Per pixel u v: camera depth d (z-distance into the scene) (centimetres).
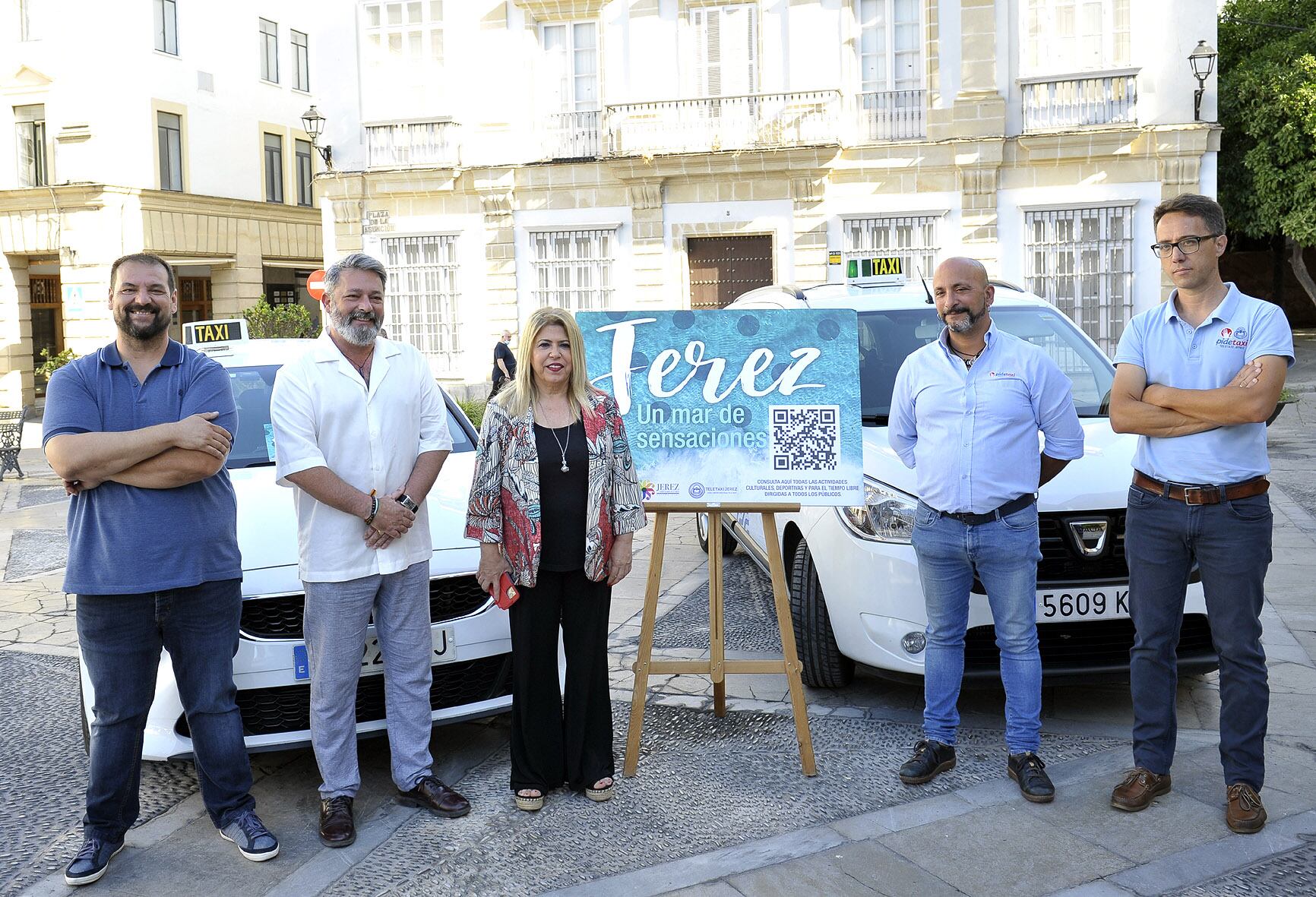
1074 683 471
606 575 416
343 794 401
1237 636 379
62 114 2525
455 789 439
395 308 2158
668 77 1997
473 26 2067
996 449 414
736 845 383
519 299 2098
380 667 437
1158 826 386
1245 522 376
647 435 461
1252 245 3053
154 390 372
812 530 516
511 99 2064
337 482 390
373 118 2127
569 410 414
